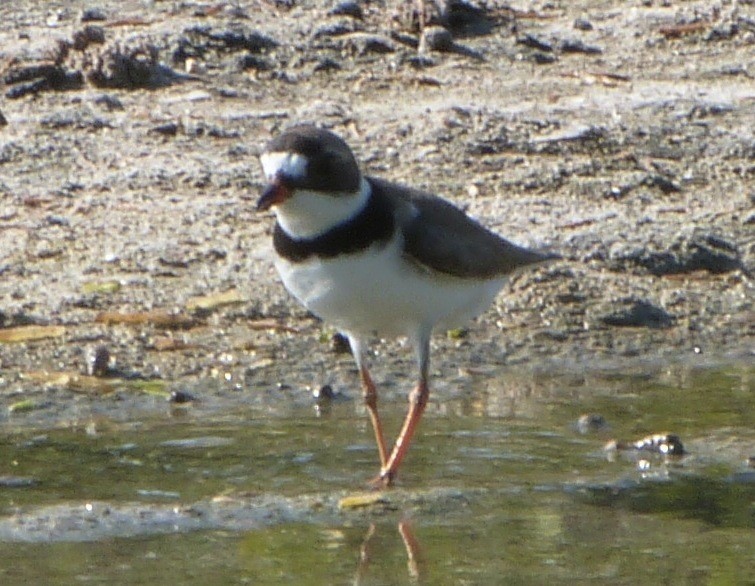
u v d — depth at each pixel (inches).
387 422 461.1
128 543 368.5
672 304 572.7
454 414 472.1
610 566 363.9
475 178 646.5
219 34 740.7
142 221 587.5
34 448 429.1
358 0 808.3
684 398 492.7
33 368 485.4
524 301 561.6
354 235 386.3
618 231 611.5
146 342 508.4
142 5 772.0
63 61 698.8
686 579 357.1
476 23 811.4
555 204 632.4
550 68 780.6
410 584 351.3
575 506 400.2
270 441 441.4
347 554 367.6
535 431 457.7
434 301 405.1
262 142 655.1
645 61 802.2
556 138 683.4
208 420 457.7
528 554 370.3
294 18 777.6
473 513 395.2
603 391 498.6
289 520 386.3
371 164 647.1
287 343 516.7
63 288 536.7
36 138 638.5
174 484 405.7
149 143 645.9
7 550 361.7
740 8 862.5
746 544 378.6
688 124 717.9
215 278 551.8
